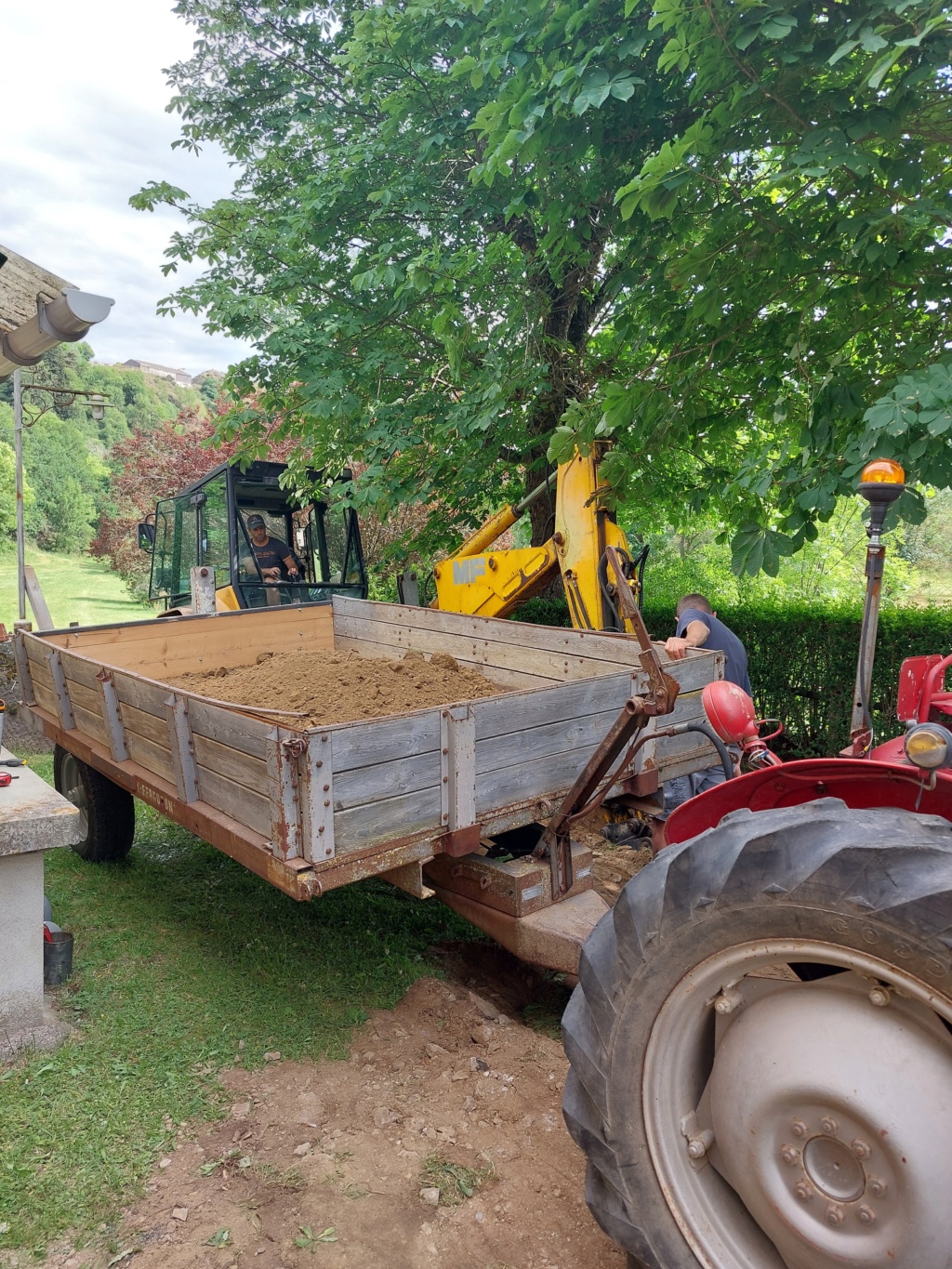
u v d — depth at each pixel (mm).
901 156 3863
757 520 5035
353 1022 3090
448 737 2725
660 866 1726
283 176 8125
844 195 4043
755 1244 1656
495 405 6199
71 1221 2148
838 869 1419
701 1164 1717
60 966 3242
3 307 3371
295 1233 2127
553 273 6078
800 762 1816
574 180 5035
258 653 5809
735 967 1576
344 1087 2727
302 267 7227
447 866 3154
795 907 1462
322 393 6625
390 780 2588
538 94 4395
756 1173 1565
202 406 21031
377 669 4480
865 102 3838
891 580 10227
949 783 1687
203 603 5766
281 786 2404
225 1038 2957
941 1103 1373
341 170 6824
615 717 3328
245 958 3566
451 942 3869
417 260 5941
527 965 3709
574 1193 2275
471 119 6551
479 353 6848
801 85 3760
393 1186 2291
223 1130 2514
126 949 3604
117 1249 2068
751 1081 1567
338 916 4027
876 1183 1400
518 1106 2643
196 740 3041
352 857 2510
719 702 2240
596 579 5453
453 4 5957
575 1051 1769
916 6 3252
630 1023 1693
